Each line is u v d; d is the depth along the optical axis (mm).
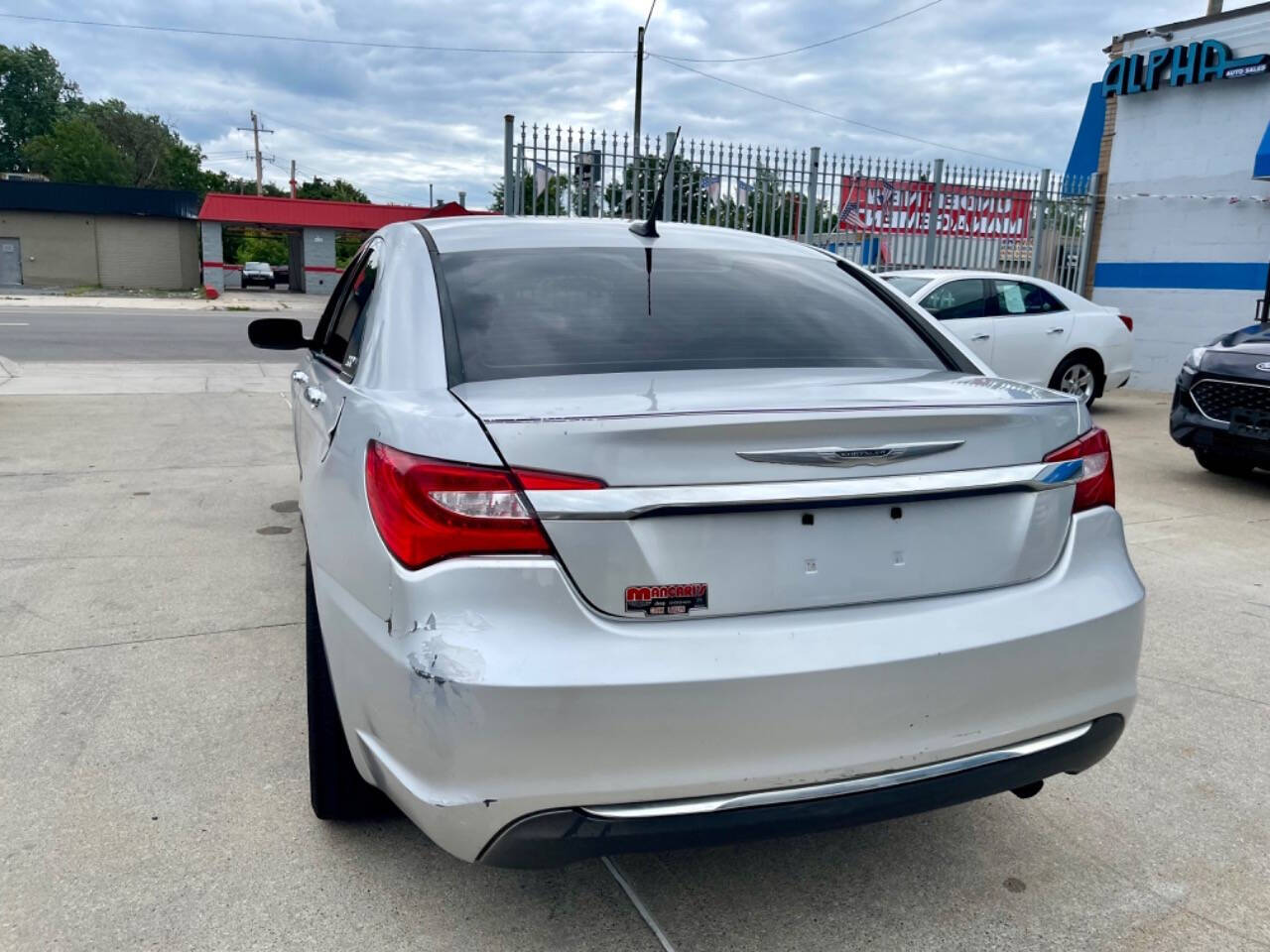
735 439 1827
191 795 2684
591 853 1801
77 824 2527
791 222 12953
